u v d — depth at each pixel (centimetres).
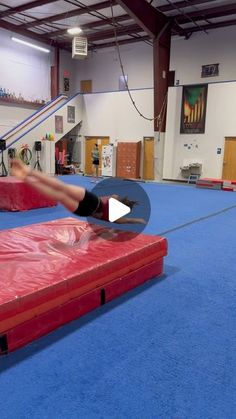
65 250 276
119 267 266
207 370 189
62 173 1385
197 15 1095
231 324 240
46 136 1281
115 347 209
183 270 343
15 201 613
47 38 1402
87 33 1354
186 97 1143
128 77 1433
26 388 171
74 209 297
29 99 1397
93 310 253
